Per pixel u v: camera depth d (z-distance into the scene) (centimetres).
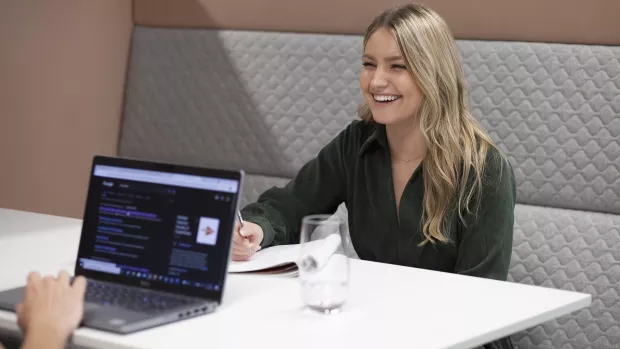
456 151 248
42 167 369
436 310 183
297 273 208
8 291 185
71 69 374
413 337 165
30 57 359
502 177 247
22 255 221
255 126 363
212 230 183
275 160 360
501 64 318
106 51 384
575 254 303
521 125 314
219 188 184
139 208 192
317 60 351
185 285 184
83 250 196
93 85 382
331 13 351
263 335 164
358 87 343
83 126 381
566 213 308
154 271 188
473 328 171
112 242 193
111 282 192
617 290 296
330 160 271
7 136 354
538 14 315
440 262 253
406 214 253
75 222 262
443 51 252
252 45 364
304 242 179
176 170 190
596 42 308
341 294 179
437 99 248
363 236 264
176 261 186
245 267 211
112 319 166
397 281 205
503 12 320
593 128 304
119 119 393
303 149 354
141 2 389
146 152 386
